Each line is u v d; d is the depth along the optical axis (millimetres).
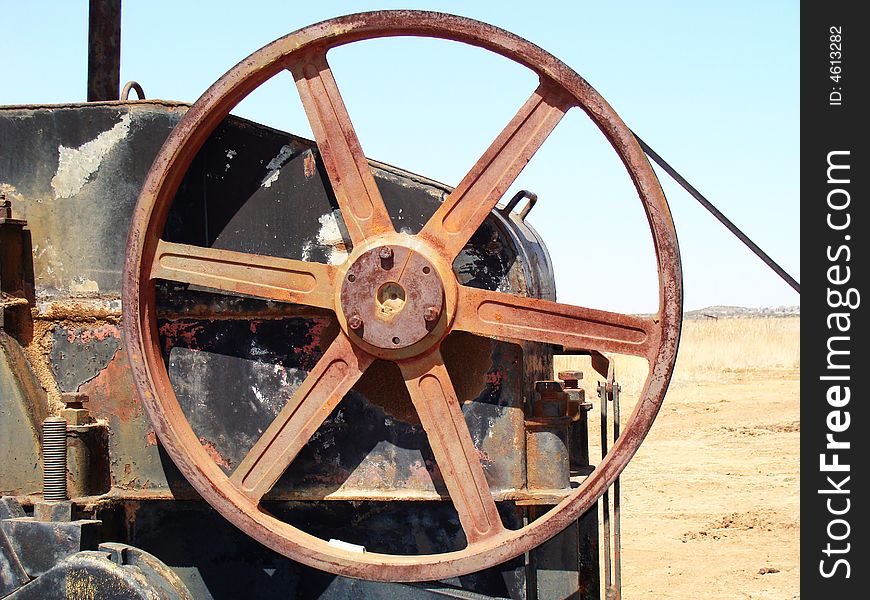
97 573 4027
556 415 4219
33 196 4516
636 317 3938
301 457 4344
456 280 4098
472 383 4223
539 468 4203
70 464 4336
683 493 11633
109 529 4441
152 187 4129
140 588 3979
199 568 4477
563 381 4828
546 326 4035
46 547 4188
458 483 4113
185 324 4426
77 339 4492
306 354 4340
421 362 4113
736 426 16172
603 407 4777
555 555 4520
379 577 3957
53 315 4500
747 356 27969
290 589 4398
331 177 4168
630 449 3848
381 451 4297
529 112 4051
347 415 4328
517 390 4191
